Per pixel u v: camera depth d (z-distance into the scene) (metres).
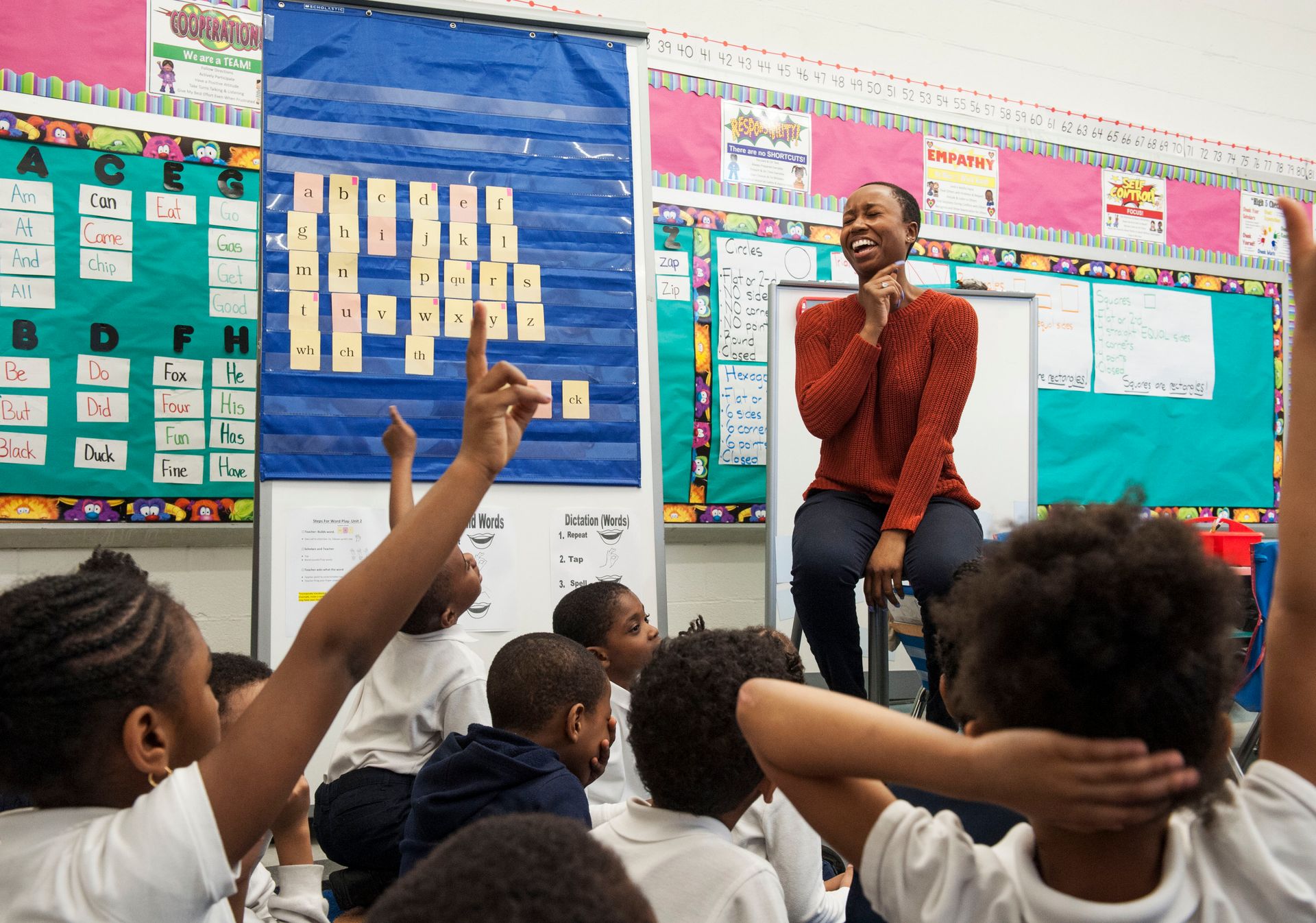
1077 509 0.62
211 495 2.81
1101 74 4.04
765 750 0.66
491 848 0.46
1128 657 0.55
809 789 0.68
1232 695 0.60
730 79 3.47
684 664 1.01
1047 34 3.96
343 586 0.74
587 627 1.87
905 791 1.16
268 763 0.69
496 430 0.79
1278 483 4.20
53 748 0.67
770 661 1.04
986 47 3.86
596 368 2.58
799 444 3.20
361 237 2.44
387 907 0.45
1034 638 0.57
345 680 0.74
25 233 2.64
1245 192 4.24
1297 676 0.68
